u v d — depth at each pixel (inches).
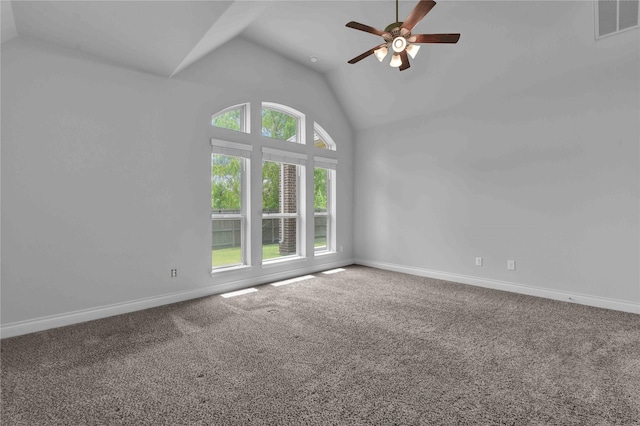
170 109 144.6
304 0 137.3
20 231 109.3
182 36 112.0
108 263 127.8
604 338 105.2
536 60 147.7
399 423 63.6
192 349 97.4
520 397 72.4
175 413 66.8
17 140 108.2
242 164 178.2
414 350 96.8
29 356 92.5
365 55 119.8
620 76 131.6
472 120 179.2
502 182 167.8
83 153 121.3
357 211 241.8
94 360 90.0
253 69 176.4
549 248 152.3
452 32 154.0
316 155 214.1
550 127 150.9
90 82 123.0
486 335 108.1
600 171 137.3
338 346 99.7
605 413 66.5
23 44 109.2
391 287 173.2
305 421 64.2
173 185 145.6
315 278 194.7
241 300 149.3
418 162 204.5
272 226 198.1
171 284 145.3
